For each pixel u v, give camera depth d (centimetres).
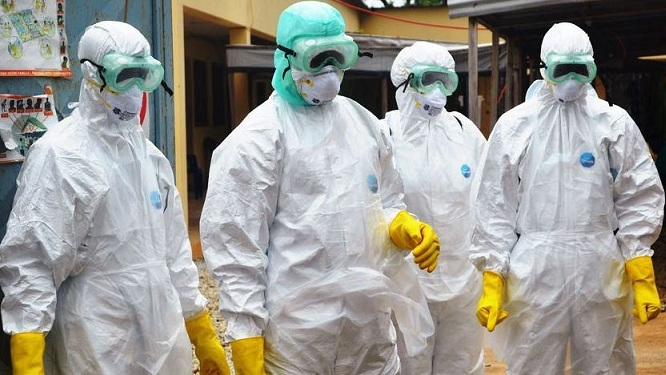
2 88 321
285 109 321
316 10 308
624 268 386
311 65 306
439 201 462
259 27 1306
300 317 312
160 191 311
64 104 351
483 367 475
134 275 290
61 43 347
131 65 283
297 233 311
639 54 982
